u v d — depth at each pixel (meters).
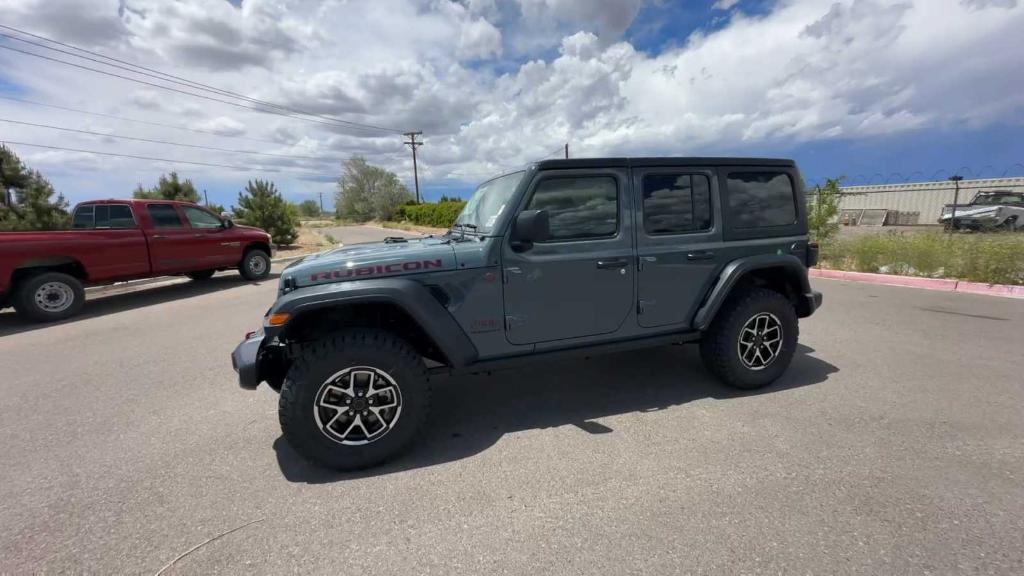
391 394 2.79
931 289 7.77
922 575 1.82
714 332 3.63
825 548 1.98
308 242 22.28
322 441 2.68
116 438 3.27
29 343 6.07
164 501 2.51
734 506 2.28
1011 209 15.04
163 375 4.58
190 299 8.83
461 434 3.19
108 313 7.82
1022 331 5.08
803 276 3.80
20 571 2.02
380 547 2.10
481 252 3.02
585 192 3.26
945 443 2.80
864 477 2.48
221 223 10.24
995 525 2.08
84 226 8.76
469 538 2.13
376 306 2.99
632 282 3.37
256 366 2.79
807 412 3.29
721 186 3.61
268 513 2.38
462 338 2.99
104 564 2.05
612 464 2.72
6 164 13.50
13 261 6.99
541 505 2.36
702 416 3.30
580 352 3.33
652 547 2.02
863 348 4.65
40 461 2.98
